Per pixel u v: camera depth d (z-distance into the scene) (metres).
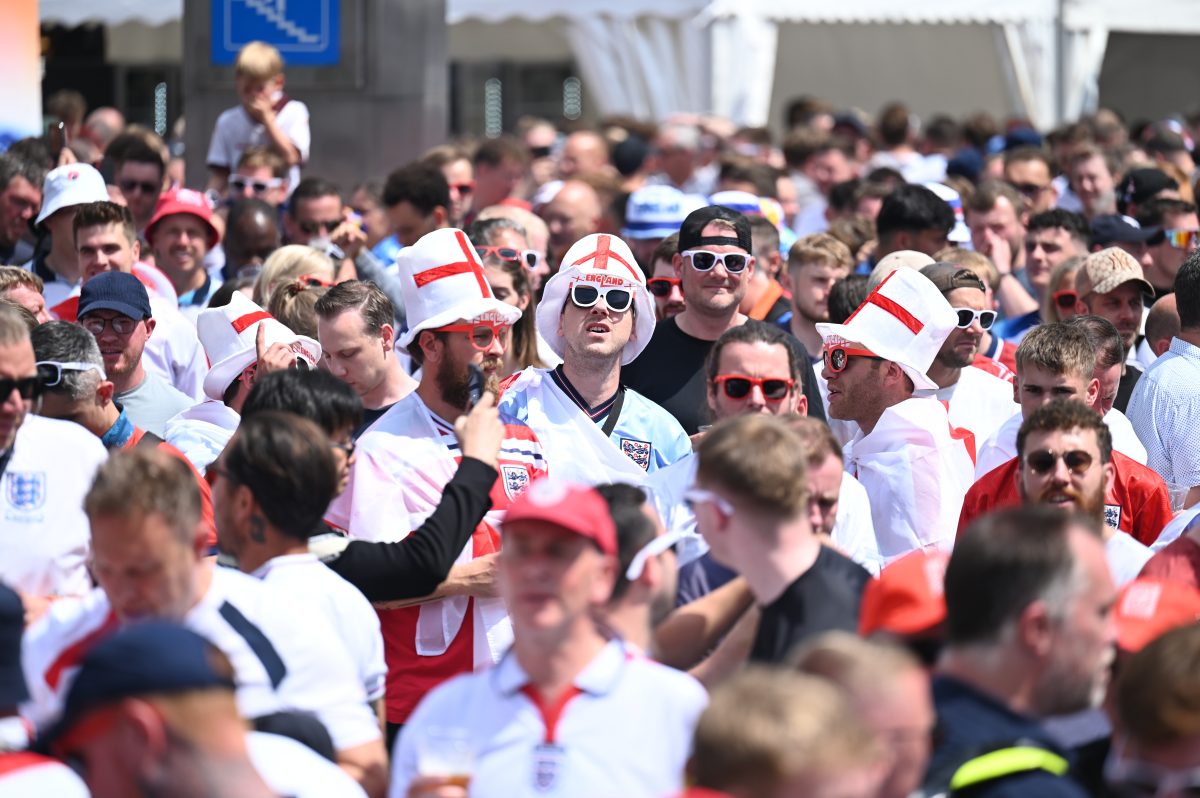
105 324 20.47
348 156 41.75
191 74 41.09
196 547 12.65
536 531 11.30
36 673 12.82
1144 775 10.22
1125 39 84.81
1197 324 21.50
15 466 15.40
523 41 85.75
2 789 10.13
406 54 41.56
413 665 16.97
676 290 25.12
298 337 19.89
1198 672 10.09
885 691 9.79
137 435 17.95
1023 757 10.15
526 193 53.53
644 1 65.94
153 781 9.08
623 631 12.76
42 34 60.31
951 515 19.14
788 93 85.25
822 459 14.52
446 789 11.12
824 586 12.71
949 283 22.20
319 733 12.20
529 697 11.36
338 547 15.85
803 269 26.00
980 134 59.91
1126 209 35.31
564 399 19.41
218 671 9.76
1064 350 18.94
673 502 16.80
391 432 17.97
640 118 67.50
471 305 17.81
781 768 8.61
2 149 29.45
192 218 28.97
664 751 11.31
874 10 68.81
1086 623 10.91
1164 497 18.69
